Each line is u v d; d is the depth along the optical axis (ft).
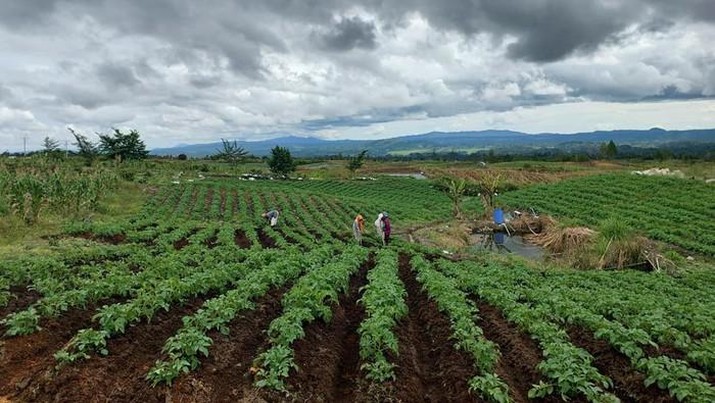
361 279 67.31
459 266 76.64
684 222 124.06
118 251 68.90
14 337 32.94
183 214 125.70
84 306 39.93
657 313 43.68
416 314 50.62
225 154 267.80
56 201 103.50
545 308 45.57
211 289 49.98
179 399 28.19
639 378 31.99
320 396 31.24
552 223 126.31
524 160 406.62
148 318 37.63
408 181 251.80
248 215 136.36
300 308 40.27
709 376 32.73
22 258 55.93
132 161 228.63
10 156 214.69
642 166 290.56
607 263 90.48
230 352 34.50
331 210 151.33
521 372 35.37
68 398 27.35
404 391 31.42
